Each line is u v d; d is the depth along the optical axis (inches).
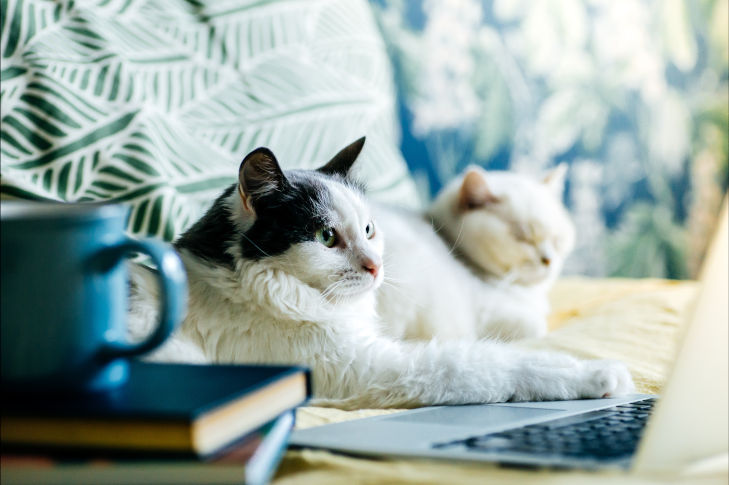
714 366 24.6
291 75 70.8
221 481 21.8
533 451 25.8
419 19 109.8
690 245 126.2
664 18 124.2
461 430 29.9
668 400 24.2
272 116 67.3
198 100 64.8
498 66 114.8
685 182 126.3
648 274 125.4
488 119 114.5
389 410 39.3
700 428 24.2
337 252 45.9
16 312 22.8
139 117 58.1
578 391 40.1
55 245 23.0
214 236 44.9
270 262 43.3
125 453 21.8
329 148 69.5
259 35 71.2
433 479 24.7
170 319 23.5
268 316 43.3
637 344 53.7
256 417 24.6
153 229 54.9
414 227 69.7
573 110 120.1
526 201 75.1
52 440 22.1
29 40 57.1
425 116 111.0
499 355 42.0
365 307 47.9
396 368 41.3
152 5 67.2
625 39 122.7
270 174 44.7
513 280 74.2
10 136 53.6
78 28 60.8
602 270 123.8
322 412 38.0
